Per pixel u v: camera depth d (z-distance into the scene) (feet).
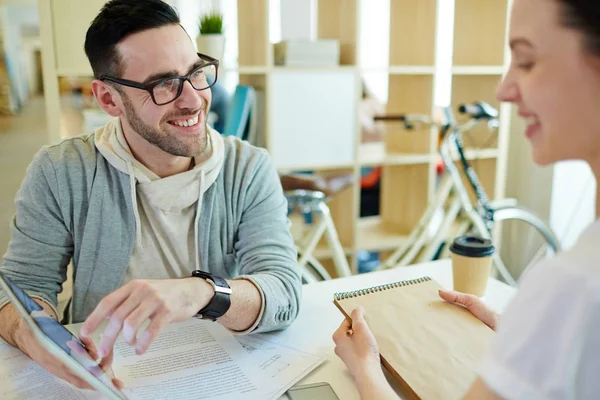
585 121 1.55
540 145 1.69
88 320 2.74
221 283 3.17
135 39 3.51
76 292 3.94
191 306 2.95
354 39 7.95
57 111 6.78
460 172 9.58
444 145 7.88
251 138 7.88
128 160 3.83
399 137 9.48
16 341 3.11
